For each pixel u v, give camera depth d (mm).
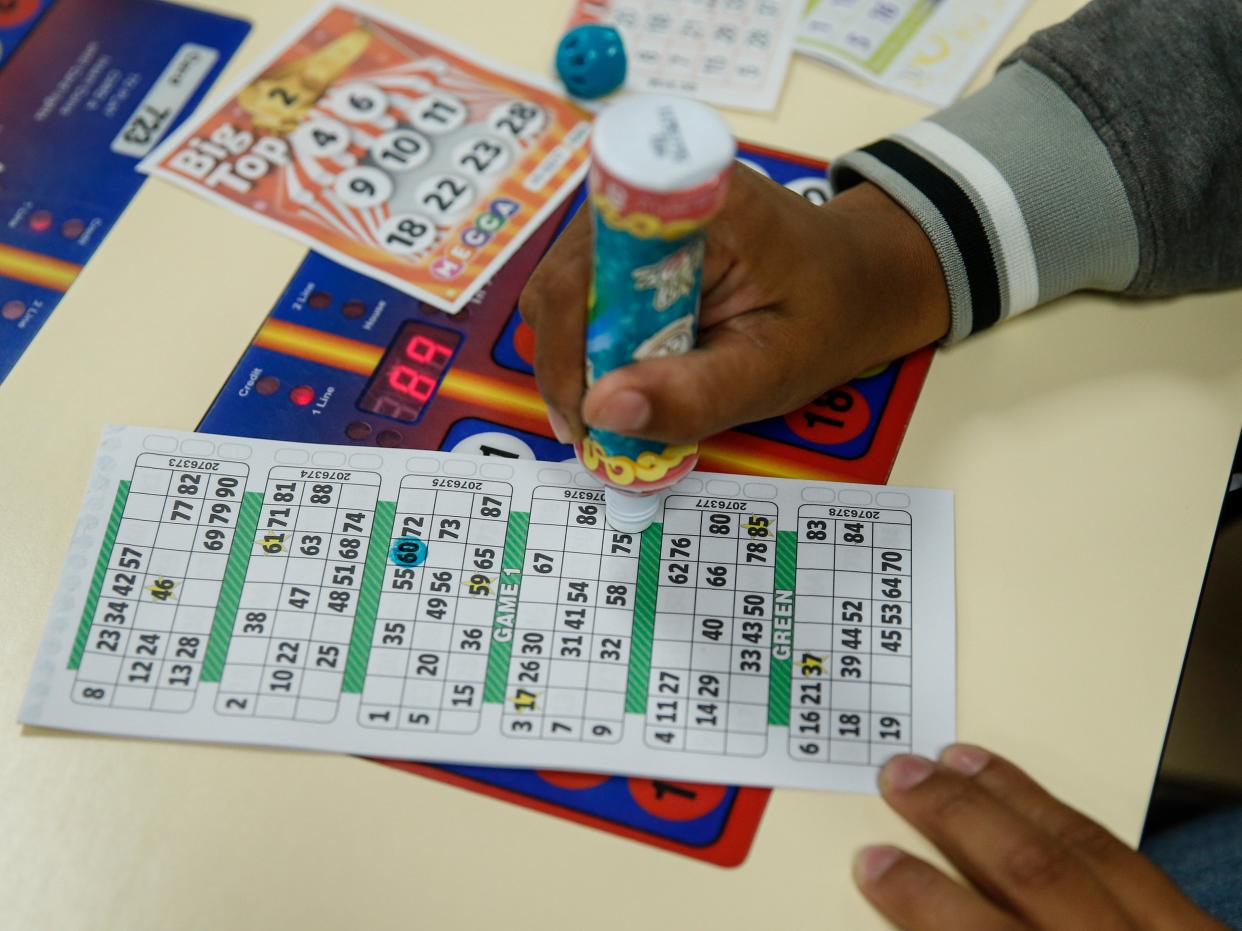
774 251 558
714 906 510
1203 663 800
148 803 528
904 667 565
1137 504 610
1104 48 653
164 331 657
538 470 613
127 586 577
